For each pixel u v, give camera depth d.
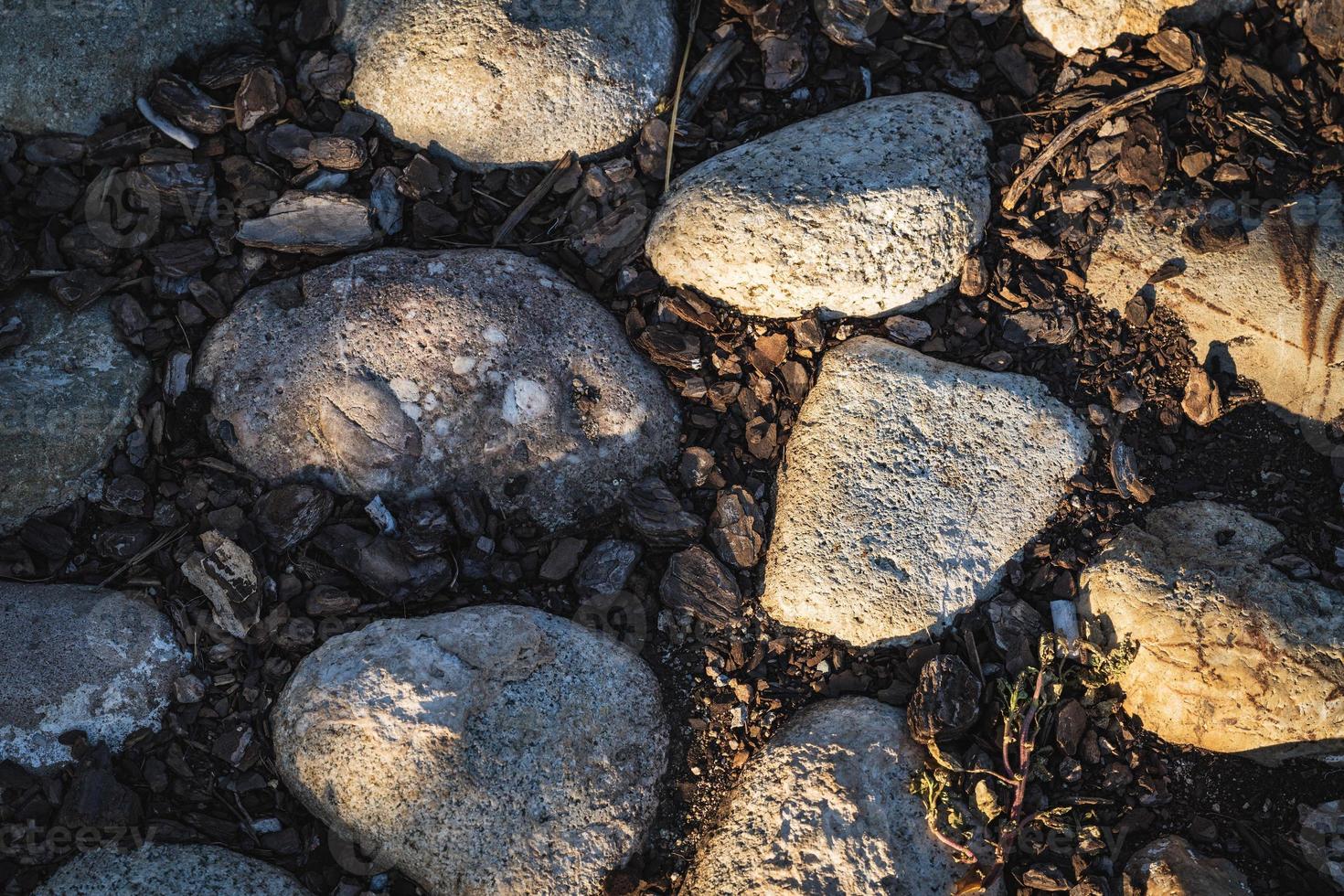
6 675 0.77
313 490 0.80
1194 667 0.78
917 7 0.87
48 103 0.83
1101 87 0.86
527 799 0.77
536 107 0.84
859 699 0.79
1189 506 0.81
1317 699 0.77
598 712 0.78
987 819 0.77
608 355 0.82
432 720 0.77
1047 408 0.82
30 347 0.81
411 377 0.80
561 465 0.81
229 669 0.79
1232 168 0.85
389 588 0.79
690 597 0.80
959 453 0.81
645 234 0.84
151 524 0.80
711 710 0.80
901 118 0.84
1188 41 0.85
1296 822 0.78
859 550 0.80
